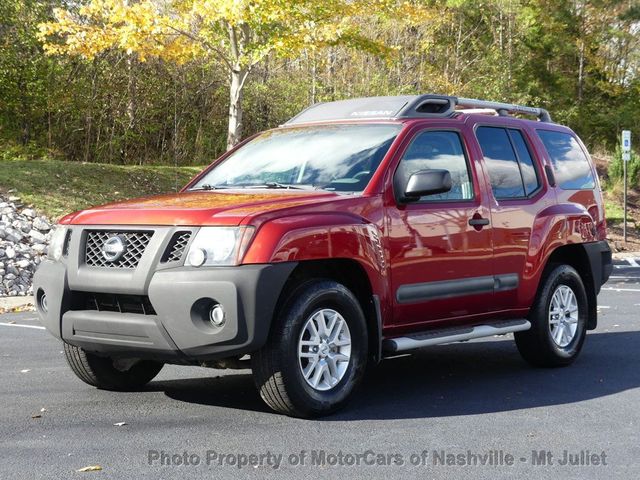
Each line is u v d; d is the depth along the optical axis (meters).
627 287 15.19
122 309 5.72
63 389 6.71
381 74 26.64
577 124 46.91
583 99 48.03
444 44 33.56
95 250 5.84
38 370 7.51
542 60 43.62
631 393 6.68
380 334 6.09
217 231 5.44
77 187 17.23
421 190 6.14
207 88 25.08
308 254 5.57
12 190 16.08
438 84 29.00
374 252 6.00
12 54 20.45
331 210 5.84
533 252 7.37
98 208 6.09
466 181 6.94
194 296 5.37
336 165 6.49
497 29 37.06
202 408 6.05
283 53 16.94
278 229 5.48
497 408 6.13
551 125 8.25
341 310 5.84
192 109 25.08
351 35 17.50
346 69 26.41
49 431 5.37
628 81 49.53
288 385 5.55
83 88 22.12
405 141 6.54
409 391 6.72
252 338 5.35
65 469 4.57
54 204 15.98
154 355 5.67
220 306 5.36
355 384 5.90
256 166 6.87
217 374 7.43
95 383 6.57
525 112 8.17
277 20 16.64
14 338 9.30
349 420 5.71
